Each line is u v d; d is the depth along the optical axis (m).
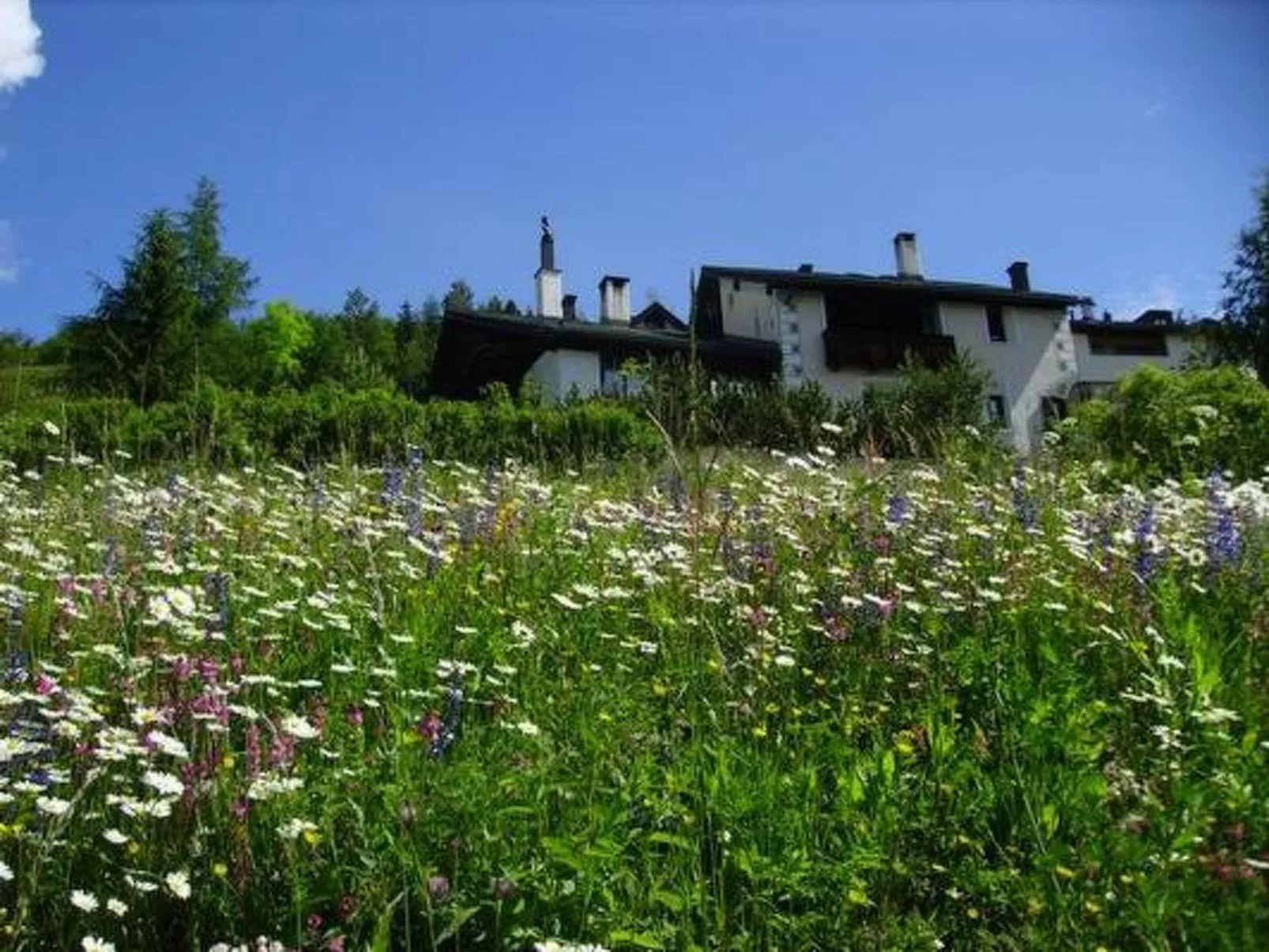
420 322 116.12
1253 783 3.38
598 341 36.28
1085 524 7.07
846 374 39.44
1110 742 3.84
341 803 3.00
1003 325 42.72
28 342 11.55
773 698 4.39
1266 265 44.44
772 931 2.89
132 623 4.55
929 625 4.96
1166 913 2.77
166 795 3.10
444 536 6.26
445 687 3.90
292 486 9.10
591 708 3.95
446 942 2.80
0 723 3.28
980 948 2.97
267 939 2.69
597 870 2.83
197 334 36.53
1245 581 5.72
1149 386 14.20
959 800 3.38
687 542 6.36
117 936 2.78
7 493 8.03
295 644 4.64
